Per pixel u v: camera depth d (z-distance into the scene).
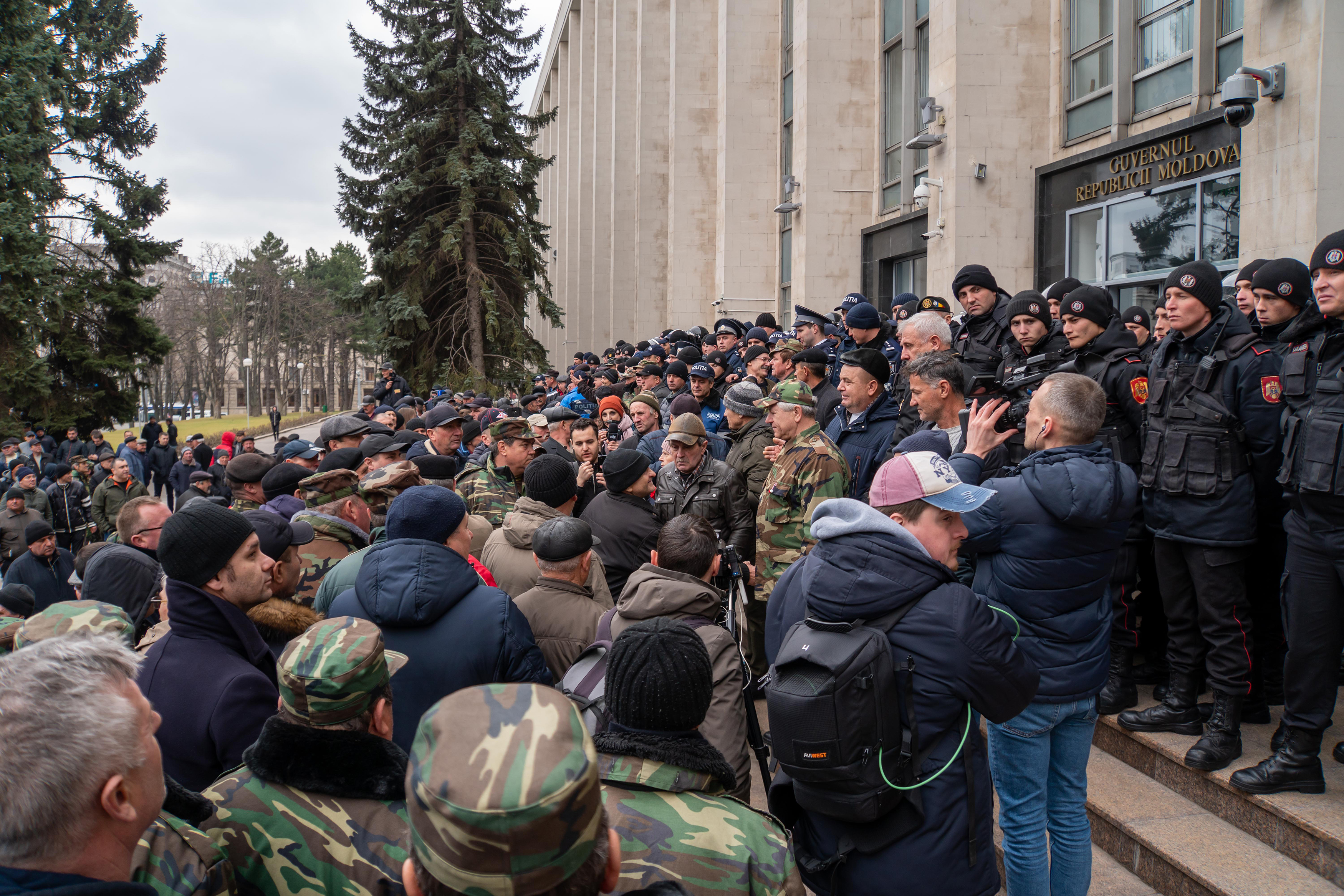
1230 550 3.69
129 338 30.16
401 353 28.03
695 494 5.52
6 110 24.23
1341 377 3.22
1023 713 2.92
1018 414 3.87
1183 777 3.83
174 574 2.48
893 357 7.52
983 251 12.83
